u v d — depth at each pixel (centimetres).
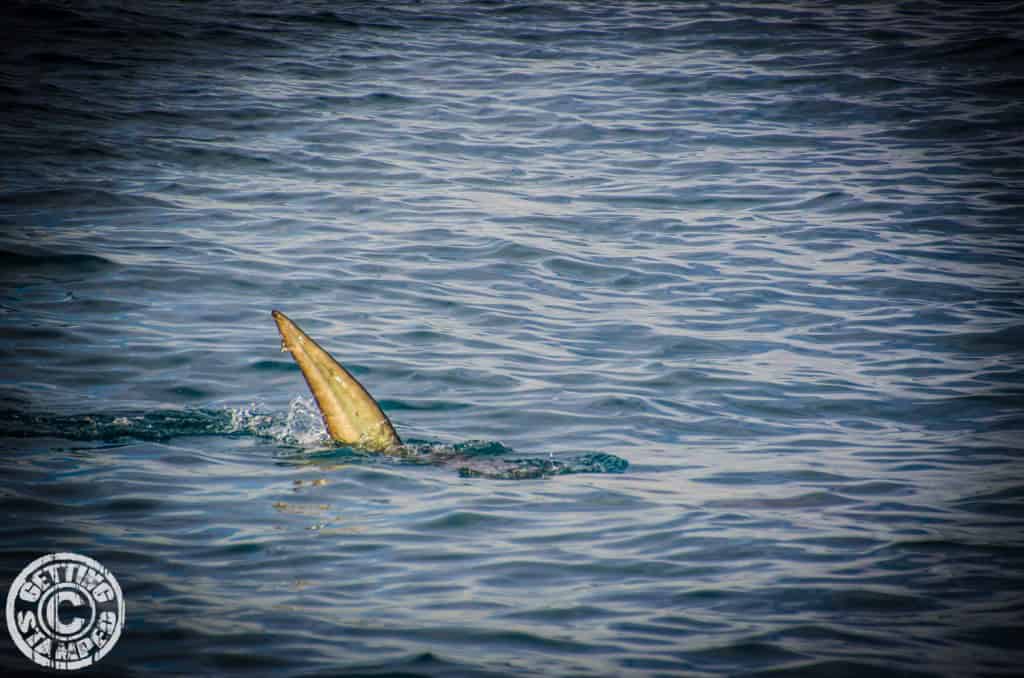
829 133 7856
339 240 5878
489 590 2816
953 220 6303
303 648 2533
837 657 2517
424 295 5212
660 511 3294
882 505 3350
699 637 2605
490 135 7794
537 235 6050
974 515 3278
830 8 11275
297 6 11244
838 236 6103
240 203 6362
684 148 7581
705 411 4112
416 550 3023
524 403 4134
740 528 3184
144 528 3119
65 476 3428
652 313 5100
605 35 10381
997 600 2780
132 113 7819
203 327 4753
